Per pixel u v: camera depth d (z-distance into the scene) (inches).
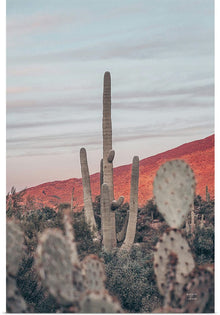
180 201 311.4
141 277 558.6
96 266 287.1
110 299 245.4
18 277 488.4
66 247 256.1
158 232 782.5
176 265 284.5
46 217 795.4
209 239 564.7
